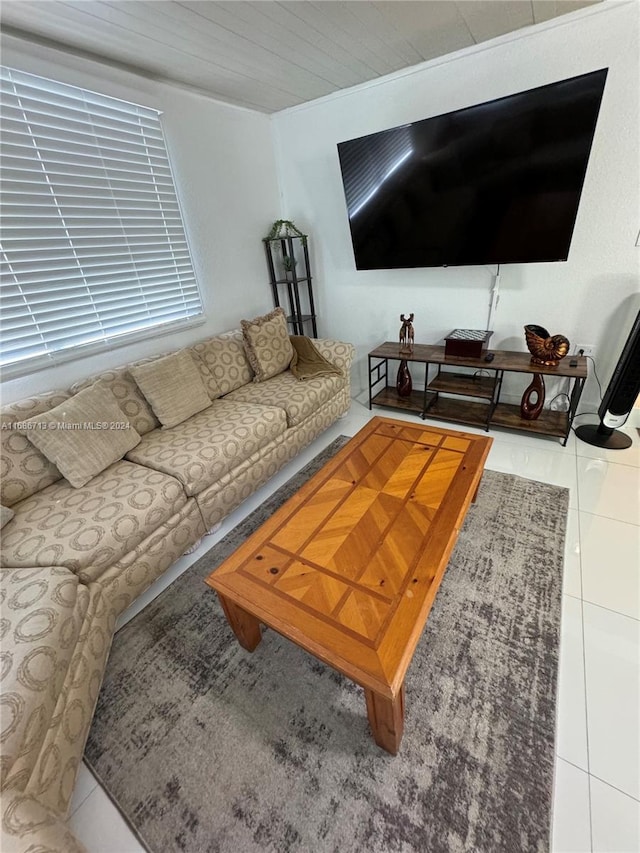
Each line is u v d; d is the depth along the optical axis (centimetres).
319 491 159
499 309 275
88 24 172
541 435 260
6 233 182
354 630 104
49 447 173
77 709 115
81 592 135
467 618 146
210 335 296
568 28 202
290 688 131
